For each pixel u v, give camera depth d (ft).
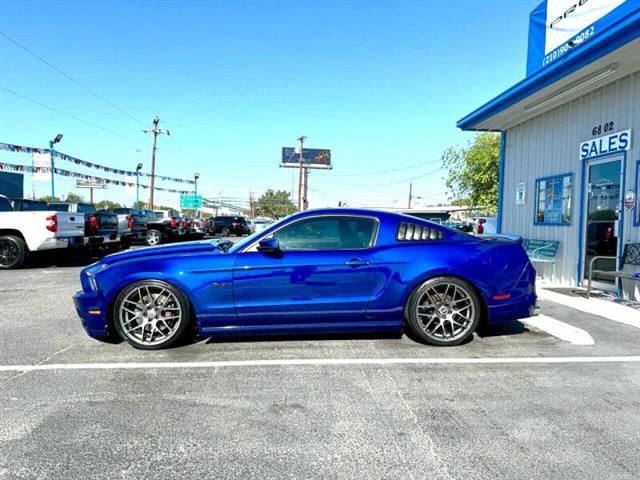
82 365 13.91
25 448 9.08
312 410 10.78
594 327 18.34
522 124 35.06
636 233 23.54
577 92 27.30
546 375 13.05
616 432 9.70
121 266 15.30
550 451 8.94
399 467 8.41
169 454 8.87
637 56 21.43
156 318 15.29
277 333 15.49
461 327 15.70
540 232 32.48
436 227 16.17
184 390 11.99
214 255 15.39
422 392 11.84
